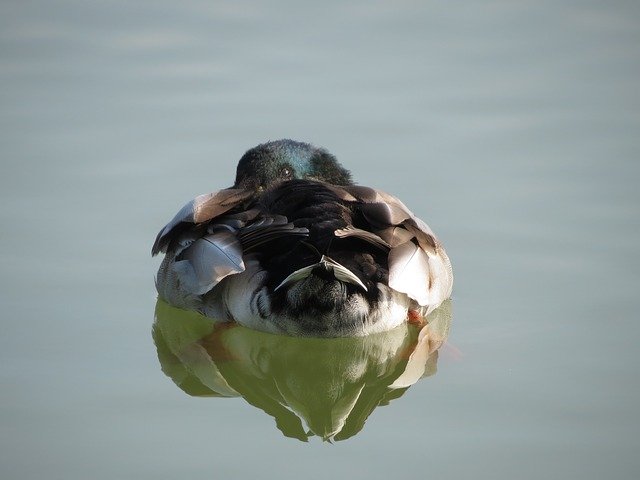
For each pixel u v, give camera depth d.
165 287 15.50
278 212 14.88
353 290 13.98
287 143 17.36
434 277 14.76
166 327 15.57
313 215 14.55
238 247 14.31
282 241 14.59
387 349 14.70
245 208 15.28
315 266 13.34
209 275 14.24
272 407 13.61
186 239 14.89
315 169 17.47
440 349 14.43
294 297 13.97
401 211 14.62
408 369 14.47
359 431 13.07
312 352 14.63
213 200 14.98
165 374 14.19
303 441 12.80
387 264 14.41
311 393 14.33
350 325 14.16
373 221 14.54
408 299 14.70
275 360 14.71
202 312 15.26
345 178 17.56
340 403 13.96
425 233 14.65
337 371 14.60
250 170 17.22
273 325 14.36
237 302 14.59
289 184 15.16
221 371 14.71
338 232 13.77
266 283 14.30
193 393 13.80
